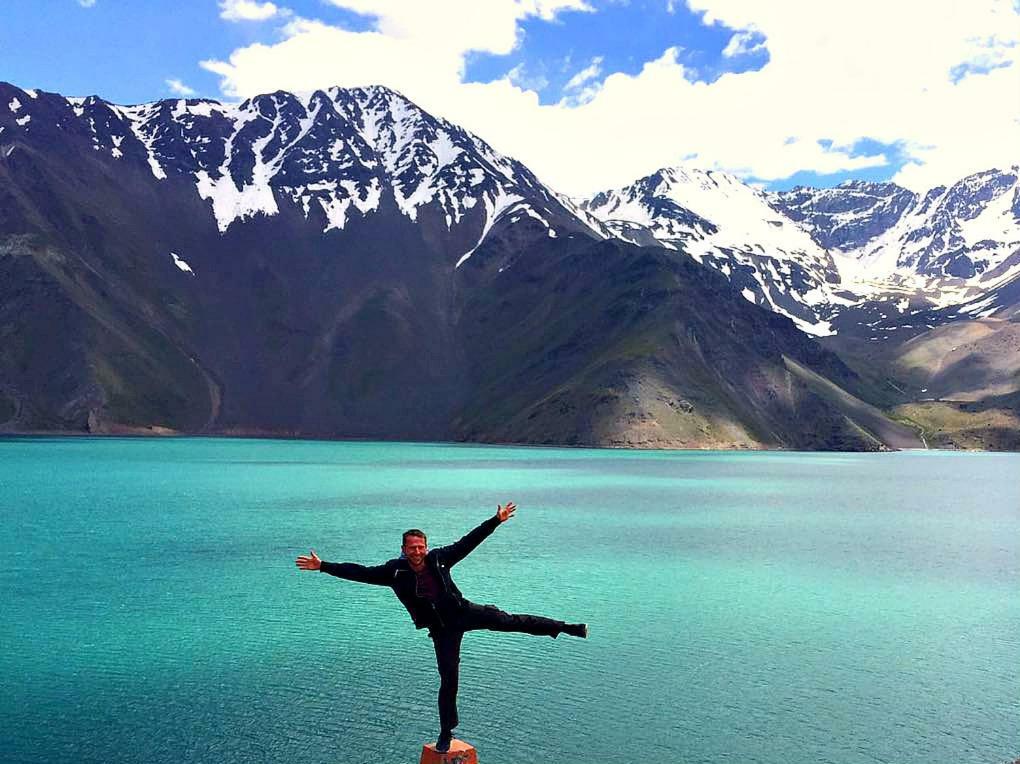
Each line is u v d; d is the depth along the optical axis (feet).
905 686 99.96
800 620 129.49
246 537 204.64
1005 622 129.59
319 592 142.00
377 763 77.71
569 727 87.10
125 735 83.30
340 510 271.08
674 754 80.74
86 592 140.77
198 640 113.50
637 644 115.55
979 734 86.48
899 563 182.70
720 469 552.41
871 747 83.25
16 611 128.06
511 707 92.17
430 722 87.25
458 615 55.42
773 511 293.64
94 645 111.14
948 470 619.67
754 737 85.20
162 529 218.59
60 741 81.92
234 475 427.33
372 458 634.43
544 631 55.52
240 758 78.69
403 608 131.75
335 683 97.91
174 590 142.61
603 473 490.08
